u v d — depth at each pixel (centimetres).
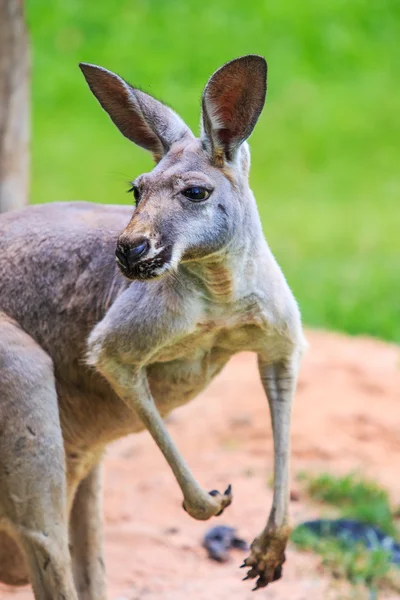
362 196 2670
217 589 949
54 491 746
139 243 691
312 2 3547
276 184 2748
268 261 757
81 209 825
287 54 3359
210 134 727
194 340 752
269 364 785
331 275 2053
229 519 1080
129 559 997
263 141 2980
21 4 1161
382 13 3556
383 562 987
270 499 1120
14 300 784
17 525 748
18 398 743
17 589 944
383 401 1364
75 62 3272
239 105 732
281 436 784
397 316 1775
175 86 3130
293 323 767
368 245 2286
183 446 1242
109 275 780
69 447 820
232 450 1238
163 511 1092
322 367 1464
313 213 2534
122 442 1249
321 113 3123
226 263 725
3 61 1155
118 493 1123
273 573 782
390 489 1159
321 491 1138
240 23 3447
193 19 3444
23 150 1190
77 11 3422
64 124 3064
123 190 2662
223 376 1455
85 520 839
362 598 935
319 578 970
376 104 3192
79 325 784
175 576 972
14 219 814
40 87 3192
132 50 3291
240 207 733
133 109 770
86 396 804
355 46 3431
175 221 705
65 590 748
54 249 791
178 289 727
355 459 1225
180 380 778
